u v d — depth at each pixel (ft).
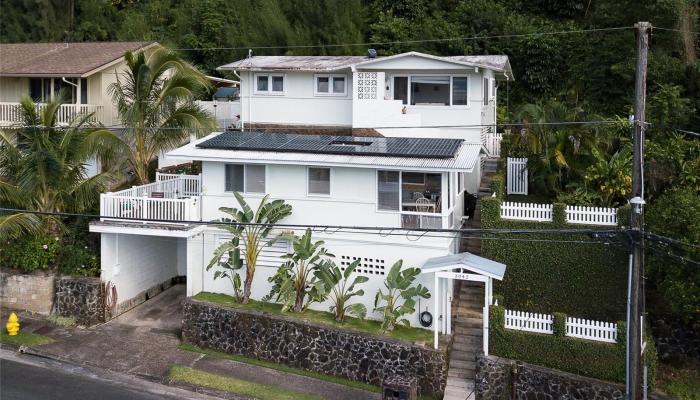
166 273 84.17
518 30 128.16
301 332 64.03
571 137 76.23
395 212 65.92
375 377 61.31
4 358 64.75
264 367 64.34
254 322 65.87
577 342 57.06
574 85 102.83
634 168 49.19
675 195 59.47
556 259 64.75
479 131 87.45
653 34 85.35
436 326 60.08
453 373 61.46
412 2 136.98
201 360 65.31
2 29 158.40
